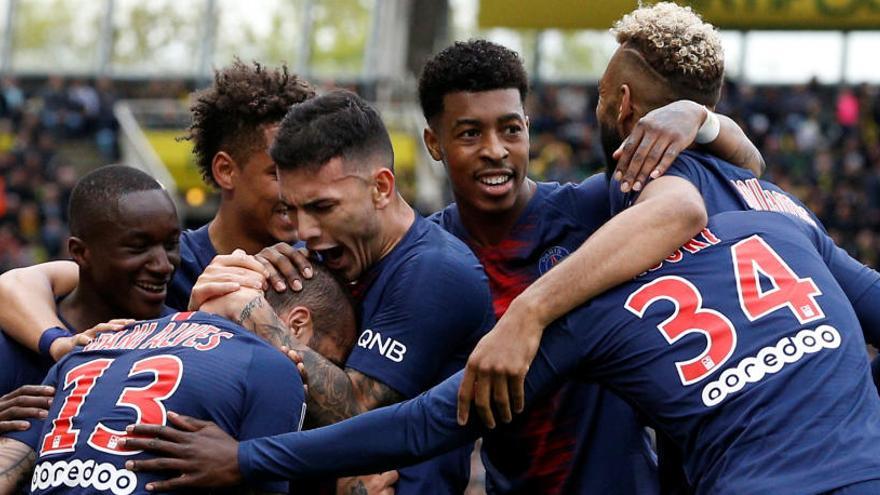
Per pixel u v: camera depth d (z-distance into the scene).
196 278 6.58
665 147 5.26
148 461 4.84
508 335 4.91
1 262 31.28
